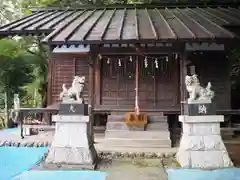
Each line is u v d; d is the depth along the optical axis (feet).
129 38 19.12
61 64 31.76
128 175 16.53
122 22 24.91
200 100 18.83
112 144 24.67
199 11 29.50
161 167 18.25
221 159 18.30
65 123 18.99
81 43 19.30
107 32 21.30
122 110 29.32
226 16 26.27
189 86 19.15
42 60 39.17
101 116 32.27
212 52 29.86
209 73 30.01
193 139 18.56
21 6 42.83
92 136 21.13
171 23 23.91
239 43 19.24
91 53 21.91
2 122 37.24
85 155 18.39
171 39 18.95
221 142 18.60
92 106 21.77
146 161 19.86
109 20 26.35
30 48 40.91
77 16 28.66
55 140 18.83
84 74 31.45
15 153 22.67
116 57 30.78
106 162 19.65
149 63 30.73
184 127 19.35
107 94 30.91
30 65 40.63
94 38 19.48
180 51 21.29
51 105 31.14
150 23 24.26
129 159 20.47
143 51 21.76
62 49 23.13
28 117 36.63
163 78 30.63
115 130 25.91
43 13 30.99
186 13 28.71
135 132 25.55
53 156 18.57
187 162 18.20
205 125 18.74
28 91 39.04
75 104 19.04
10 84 39.91
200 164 18.16
